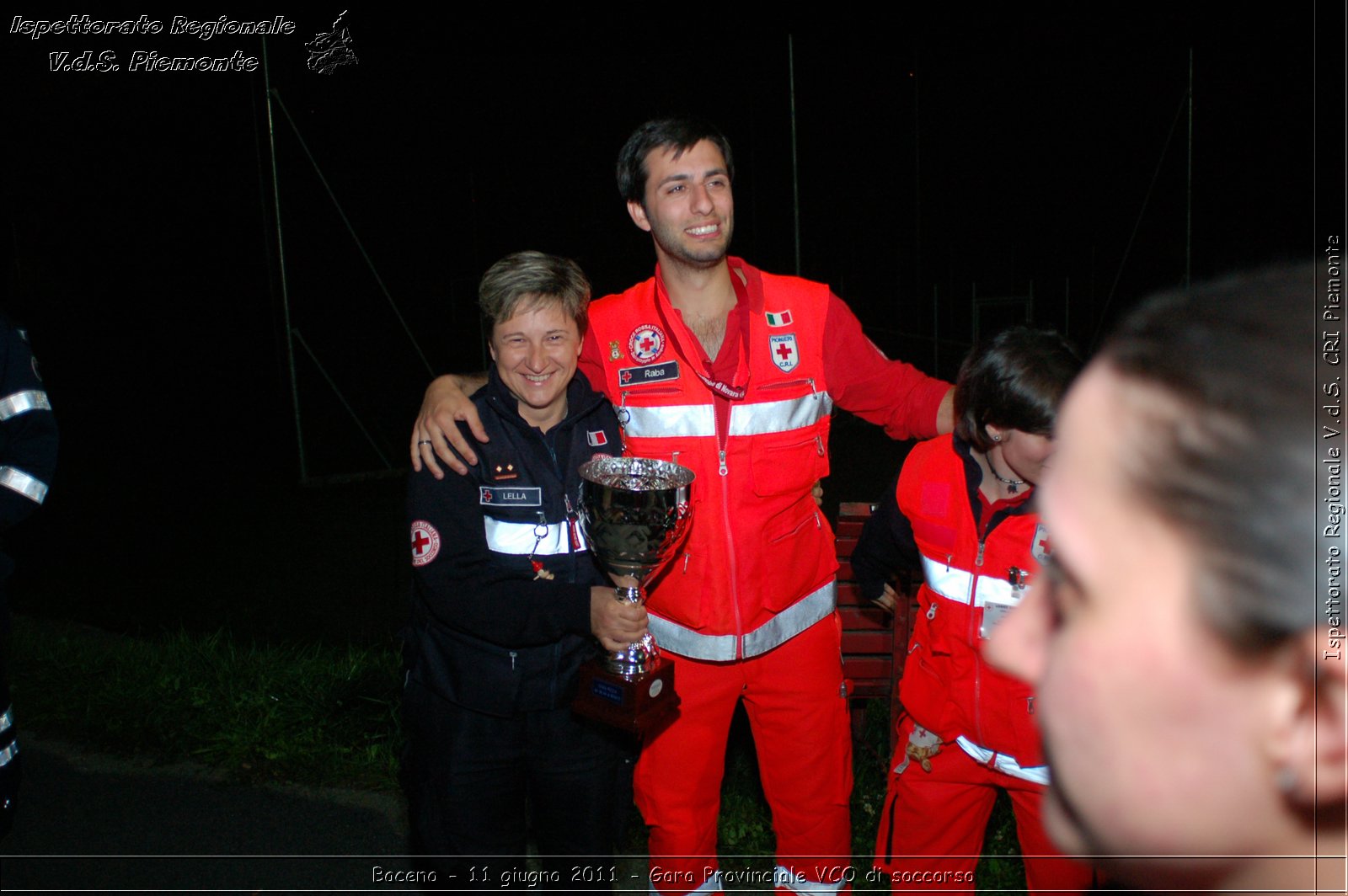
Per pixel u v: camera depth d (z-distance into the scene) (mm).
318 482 7488
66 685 4020
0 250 4246
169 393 10289
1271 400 300
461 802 2215
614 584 2170
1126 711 336
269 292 10195
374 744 3518
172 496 7293
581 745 2252
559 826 2314
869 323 10992
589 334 2422
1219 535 302
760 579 2301
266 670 3947
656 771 2416
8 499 2443
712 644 2299
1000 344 1911
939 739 2184
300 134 7590
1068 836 377
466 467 2105
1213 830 335
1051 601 393
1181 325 332
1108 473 336
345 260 8617
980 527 2074
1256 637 306
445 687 2186
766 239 10578
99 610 4996
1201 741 327
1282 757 319
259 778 3439
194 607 5016
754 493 2279
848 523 3025
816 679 2418
